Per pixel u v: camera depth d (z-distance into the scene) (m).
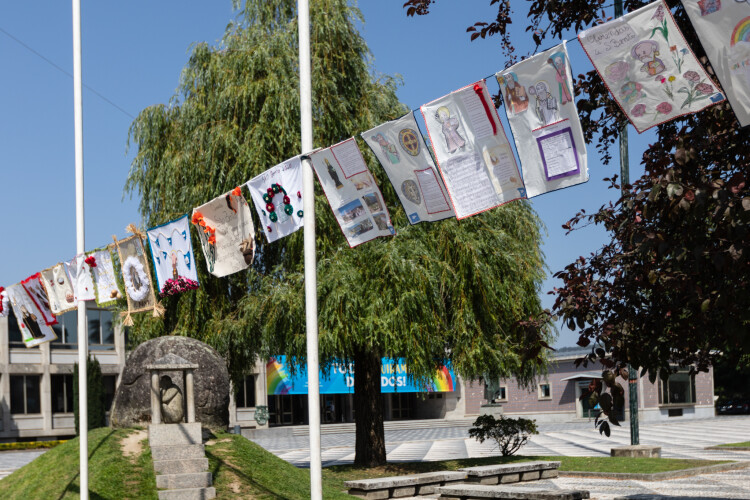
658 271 6.80
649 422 50.12
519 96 6.69
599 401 6.98
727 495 14.84
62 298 12.61
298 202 9.27
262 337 18.53
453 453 29.41
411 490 16.61
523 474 18.78
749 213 5.45
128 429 14.18
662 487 16.61
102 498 11.74
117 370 43.25
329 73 19.22
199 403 14.62
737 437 34.09
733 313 5.90
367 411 20.86
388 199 18.86
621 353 7.15
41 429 40.44
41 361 40.72
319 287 17.23
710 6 5.54
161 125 20.25
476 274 18.09
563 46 6.30
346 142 8.46
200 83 19.98
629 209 6.91
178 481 12.41
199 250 18.67
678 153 6.02
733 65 5.52
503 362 18.97
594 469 19.67
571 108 6.39
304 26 9.29
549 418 54.06
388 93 20.36
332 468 20.36
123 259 11.55
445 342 18.94
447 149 7.30
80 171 12.43
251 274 19.14
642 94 5.97
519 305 18.83
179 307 18.97
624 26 5.95
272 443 38.72
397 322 17.06
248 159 18.27
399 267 17.22
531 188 6.73
